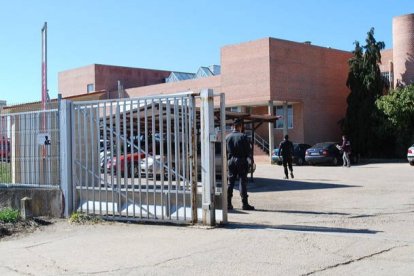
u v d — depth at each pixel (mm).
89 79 55469
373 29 34875
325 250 7129
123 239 8289
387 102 32750
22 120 11188
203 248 7398
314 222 9523
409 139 33062
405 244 7406
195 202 9180
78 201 10555
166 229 9023
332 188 15867
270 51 34094
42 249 7832
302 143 32969
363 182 17859
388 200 12641
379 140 34719
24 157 11164
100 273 6336
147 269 6426
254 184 17750
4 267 6832
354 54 35406
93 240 8328
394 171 23156
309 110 36562
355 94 35000
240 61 36000
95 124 10297
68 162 10539
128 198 9930
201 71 51812
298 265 6391
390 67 39062
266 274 6051
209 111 9031
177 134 9320
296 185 17156
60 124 10625
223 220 9109
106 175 10125
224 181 9141
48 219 10453
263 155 35656
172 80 54750
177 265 6551
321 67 37531
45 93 13562
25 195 10961
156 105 10195
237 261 6648
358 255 6832
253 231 8531
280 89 34594
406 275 5902
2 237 8875
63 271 6504
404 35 36094
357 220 9680
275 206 11969
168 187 9445
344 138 28109
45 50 13641
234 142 11312
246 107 38781
